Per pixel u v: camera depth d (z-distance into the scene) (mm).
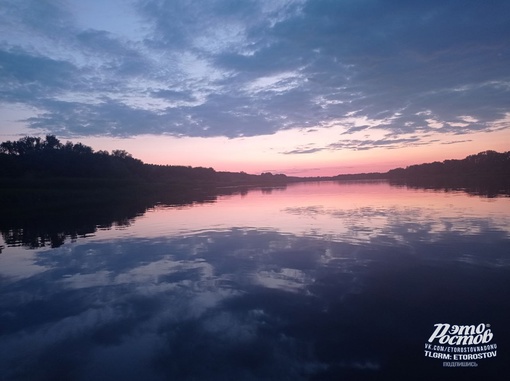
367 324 5887
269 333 5691
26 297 7734
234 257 10477
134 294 7668
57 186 47906
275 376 4559
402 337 5441
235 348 5266
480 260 9180
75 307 7070
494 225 13781
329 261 9633
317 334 5609
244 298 7199
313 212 20609
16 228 18672
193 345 5398
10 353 5395
